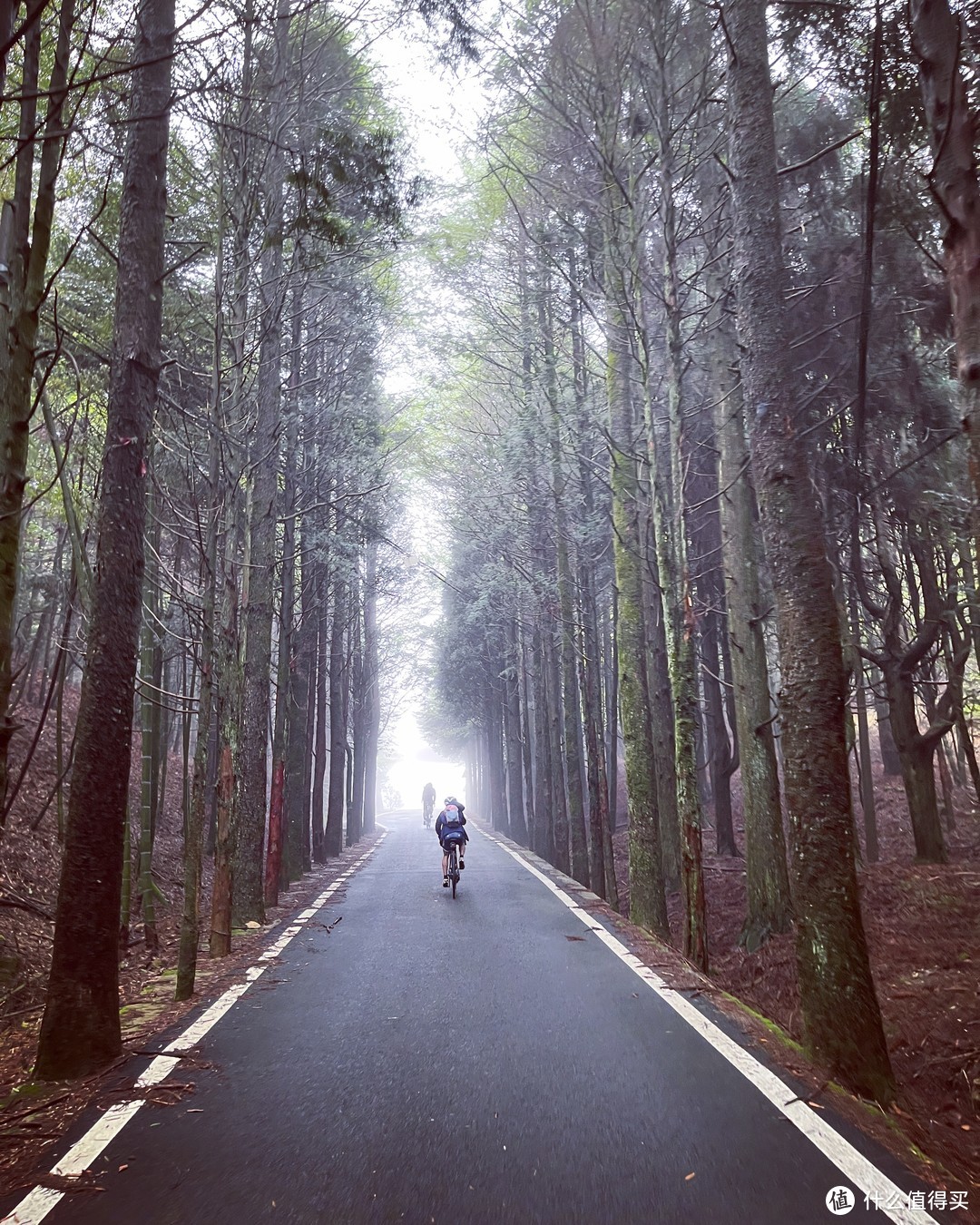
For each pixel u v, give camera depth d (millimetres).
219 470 9422
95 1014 5539
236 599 10484
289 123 9094
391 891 15648
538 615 22344
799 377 12641
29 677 21453
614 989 7445
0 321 5719
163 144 6609
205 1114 4602
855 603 14727
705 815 26172
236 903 12430
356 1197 3639
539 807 27156
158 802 19531
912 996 8531
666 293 10570
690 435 16125
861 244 11328
